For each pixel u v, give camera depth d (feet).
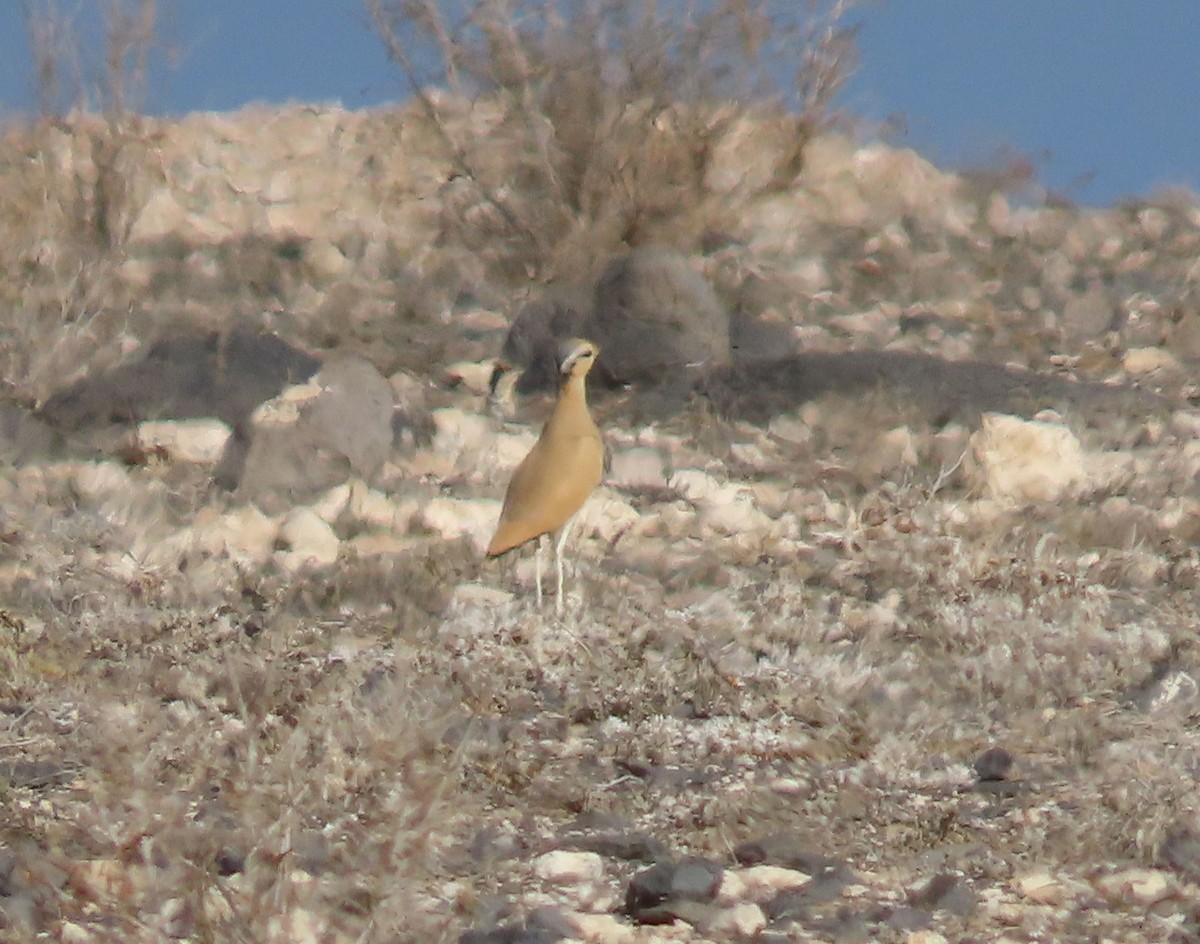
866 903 34.19
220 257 116.26
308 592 57.11
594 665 49.19
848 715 45.57
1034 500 72.49
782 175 120.47
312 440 70.28
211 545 62.18
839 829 38.17
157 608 54.95
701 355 86.94
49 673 47.29
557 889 34.65
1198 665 51.34
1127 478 75.25
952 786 41.45
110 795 34.91
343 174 135.54
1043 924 33.32
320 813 34.68
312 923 30.12
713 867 34.96
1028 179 141.08
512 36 109.60
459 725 42.45
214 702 44.80
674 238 109.29
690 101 109.40
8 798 37.27
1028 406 84.64
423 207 127.03
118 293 100.99
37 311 86.38
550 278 107.45
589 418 54.08
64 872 32.76
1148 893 35.14
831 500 71.10
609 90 108.47
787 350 89.61
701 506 68.90
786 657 51.06
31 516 64.34
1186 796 39.50
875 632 53.78
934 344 100.89
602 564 61.93
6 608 54.39
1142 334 106.83
